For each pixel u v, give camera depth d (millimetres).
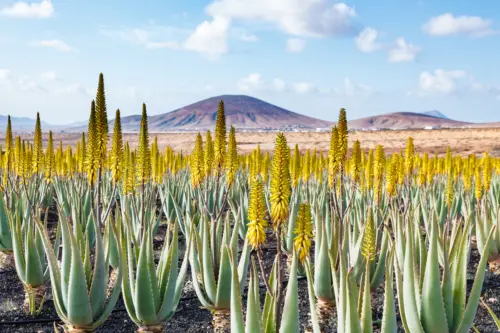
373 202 12344
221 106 8500
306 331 7844
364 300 4801
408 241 5656
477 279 5688
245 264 7984
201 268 7883
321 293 7930
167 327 8172
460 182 21125
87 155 7730
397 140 88688
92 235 12031
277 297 4746
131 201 12352
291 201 13391
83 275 6719
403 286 5750
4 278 10750
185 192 16391
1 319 8391
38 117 13141
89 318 6863
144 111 9672
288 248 11219
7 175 13438
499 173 23156
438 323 5605
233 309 5078
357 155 9430
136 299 6949
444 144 76938
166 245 7746
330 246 8000
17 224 8867
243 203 14430
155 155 15539
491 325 8227
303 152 65312
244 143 99125
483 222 11891
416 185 19625
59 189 18078
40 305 8766
